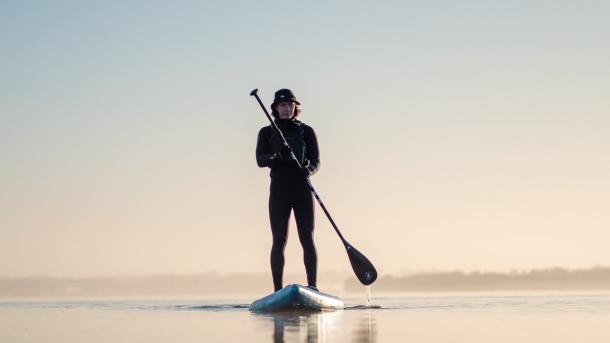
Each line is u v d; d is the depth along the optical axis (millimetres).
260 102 7359
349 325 4926
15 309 8047
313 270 7398
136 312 7051
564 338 4094
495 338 4094
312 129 7703
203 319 5703
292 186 7410
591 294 11648
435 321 5324
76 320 5930
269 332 4418
